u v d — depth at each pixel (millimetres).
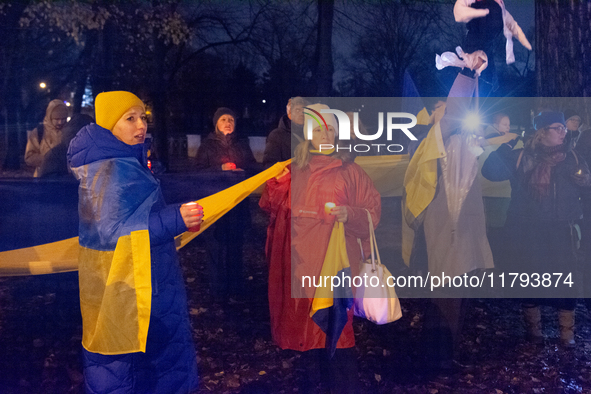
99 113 2316
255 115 26172
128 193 2275
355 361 2824
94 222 2277
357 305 3000
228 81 26297
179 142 26125
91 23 13023
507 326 4410
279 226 2922
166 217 2305
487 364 3670
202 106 27094
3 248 5133
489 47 3750
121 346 2254
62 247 2889
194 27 19016
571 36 5473
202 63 25641
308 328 2830
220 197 2844
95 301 2283
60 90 18844
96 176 2285
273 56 21922
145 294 2262
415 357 3756
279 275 2916
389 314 2932
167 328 2367
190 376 2461
